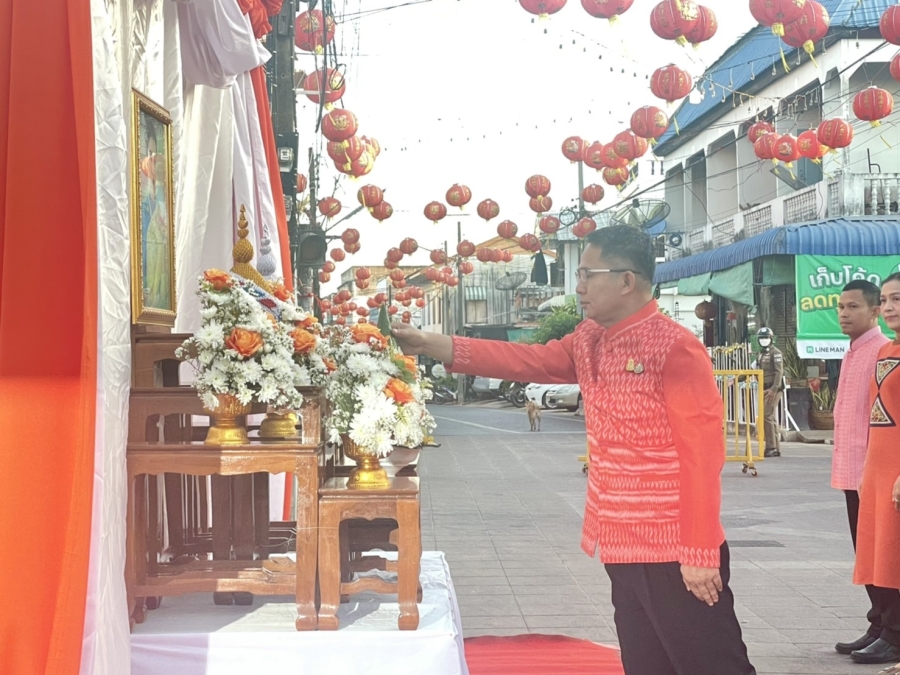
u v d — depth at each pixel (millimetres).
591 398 2988
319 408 2930
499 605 5789
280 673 2805
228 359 2846
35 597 2521
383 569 3377
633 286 2922
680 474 2732
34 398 2566
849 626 5367
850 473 4859
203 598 3318
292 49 12680
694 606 2789
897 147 18047
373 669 2822
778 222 19781
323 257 13547
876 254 16016
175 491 3391
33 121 2619
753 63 21156
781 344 19328
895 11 9523
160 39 3963
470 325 50062
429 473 12859
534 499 10336
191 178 4801
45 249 2598
